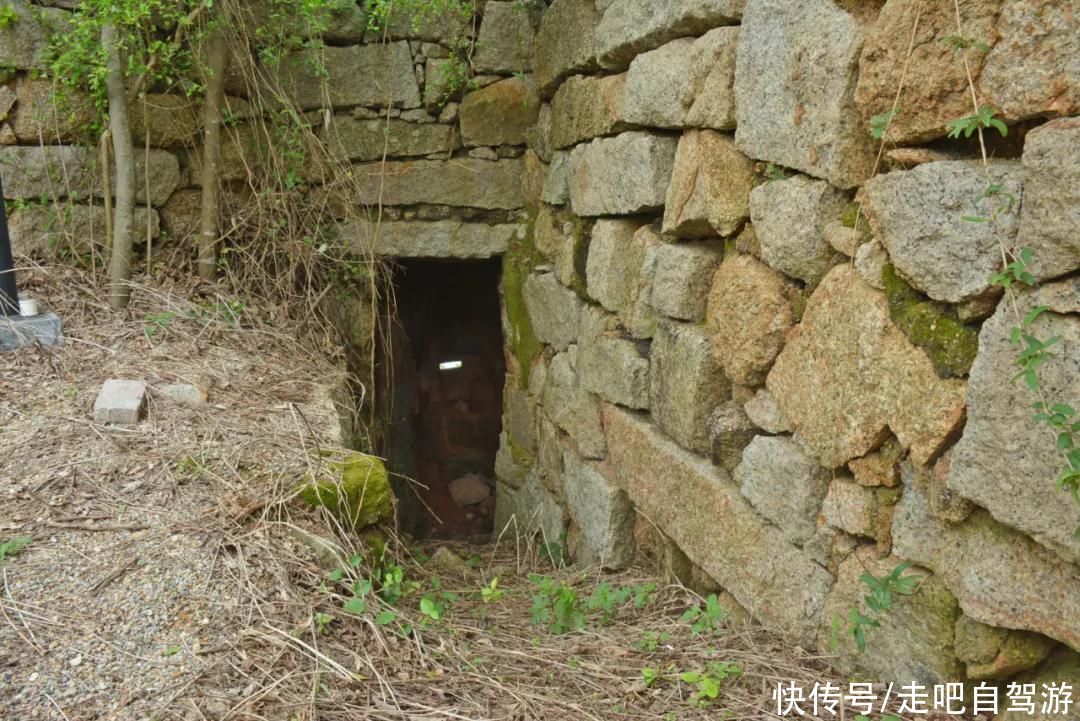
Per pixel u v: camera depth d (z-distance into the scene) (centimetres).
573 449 375
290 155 418
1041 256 148
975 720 179
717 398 262
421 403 584
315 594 231
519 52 433
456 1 405
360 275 445
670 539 295
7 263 345
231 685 194
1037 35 146
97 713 182
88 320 373
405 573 304
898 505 191
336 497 271
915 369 177
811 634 222
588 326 349
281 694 193
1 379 316
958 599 176
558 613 268
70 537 237
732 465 255
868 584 187
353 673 204
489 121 441
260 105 407
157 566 228
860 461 198
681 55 263
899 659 193
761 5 219
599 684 217
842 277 198
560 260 387
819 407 208
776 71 215
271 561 237
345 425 342
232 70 415
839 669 212
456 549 436
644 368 303
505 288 462
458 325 600
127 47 374
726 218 247
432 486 559
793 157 212
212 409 313
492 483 564
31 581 219
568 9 361
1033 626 159
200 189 428
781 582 231
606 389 328
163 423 296
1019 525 156
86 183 409
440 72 429
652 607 280
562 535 388
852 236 195
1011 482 156
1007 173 154
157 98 410
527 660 231
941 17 165
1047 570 155
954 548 176
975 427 162
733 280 241
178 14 372
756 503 238
